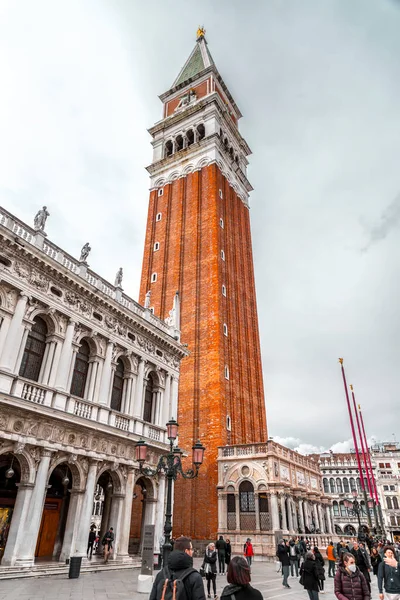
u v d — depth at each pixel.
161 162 65.12
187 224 56.66
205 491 38.12
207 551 18.36
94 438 24.97
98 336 28.08
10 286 22.81
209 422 41.28
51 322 25.09
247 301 57.84
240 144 72.75
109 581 19.08
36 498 20.80
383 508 86.88
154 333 32.91
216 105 64.25
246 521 35.19
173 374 35.31
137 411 29.88
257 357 55.69
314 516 43.06
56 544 24.38
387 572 10.84
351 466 92.56
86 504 23.55
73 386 26.06
